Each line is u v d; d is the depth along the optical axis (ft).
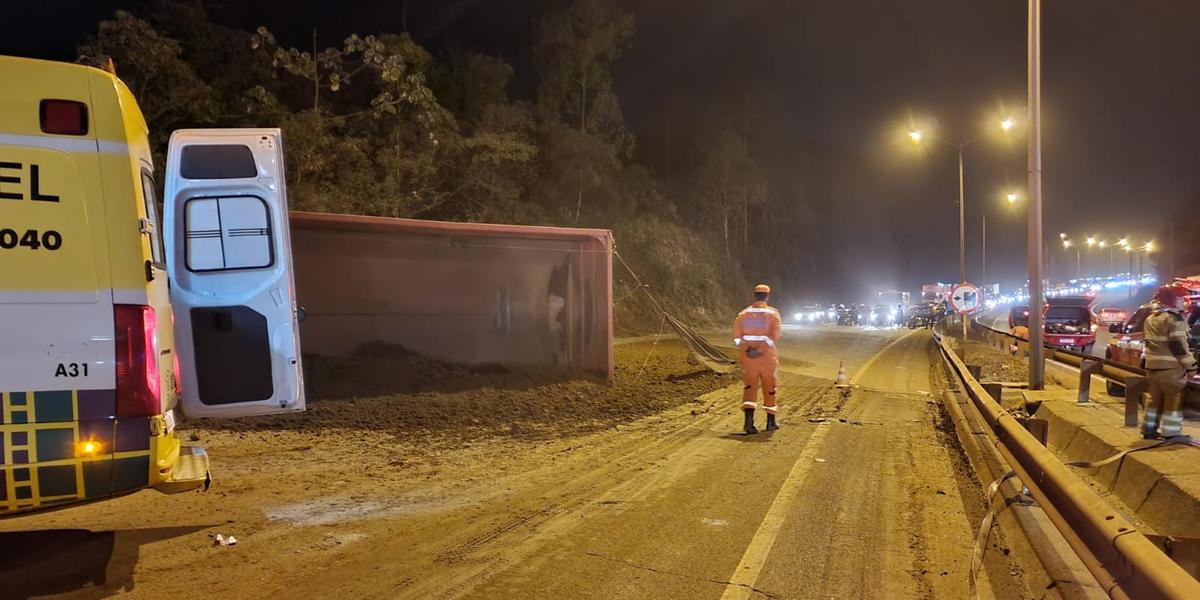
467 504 23.99
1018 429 22.68
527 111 109.60
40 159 15.15
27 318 14.88
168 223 19.02
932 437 36.63
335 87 65.41
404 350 47.70
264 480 26.73
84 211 15.33
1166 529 22.76
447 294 49.42
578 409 44.09
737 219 189.67
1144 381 33.68
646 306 129.90
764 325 37.45
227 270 19.24
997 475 27.45
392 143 74.23
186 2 69.92
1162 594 10.23
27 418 14.78
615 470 28.96
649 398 49.88
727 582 17.56
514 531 21.26
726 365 66.90
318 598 16.43
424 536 20.76
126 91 16.43
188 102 58.59
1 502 14.62
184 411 19.01
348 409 39.19
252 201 19.45
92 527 21.22
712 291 156.35
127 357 15.35
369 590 16.92
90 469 15.06
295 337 19.65
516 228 50.65
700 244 165.68
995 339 96.84
